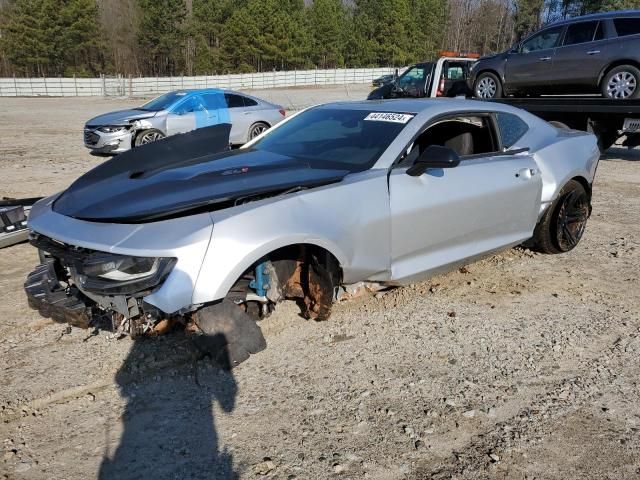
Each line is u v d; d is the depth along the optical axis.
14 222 5.29
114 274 2.81
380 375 3.25
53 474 2.46
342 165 3.72
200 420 2.83
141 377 3.17
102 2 64.00
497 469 2.54
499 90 10.97
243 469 2.50
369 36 71.50
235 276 2.88
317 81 47.84
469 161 4.20
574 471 2.55
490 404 3.01
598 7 62.22
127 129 11.30
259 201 3.12
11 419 2.81
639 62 8.89
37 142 13.78
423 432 2.78
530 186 4.53
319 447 2.65
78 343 3.51
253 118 13.12
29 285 3.32
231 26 62.78
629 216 6.98
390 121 4.04
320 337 3.66
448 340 3.68
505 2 82.81
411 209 3.66
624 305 4.30
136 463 2.53
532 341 3.71
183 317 3.16
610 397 3.12
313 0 69.50
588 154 5.24
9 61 59.41
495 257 5.30
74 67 60.81
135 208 3.00
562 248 5.30
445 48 83.06
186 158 3.97
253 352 3.26
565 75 9.88
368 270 3.55
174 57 65.31
